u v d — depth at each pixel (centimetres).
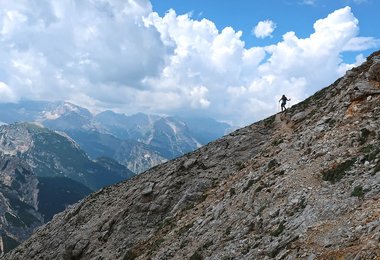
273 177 3516
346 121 3622
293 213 2781
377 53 4728
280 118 6203
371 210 2242
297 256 2264
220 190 4644
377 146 2873
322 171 3062
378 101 3566
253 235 2948
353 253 1956
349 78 4866
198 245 3494
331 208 2523
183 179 5834
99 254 5462
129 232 5534
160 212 5569
